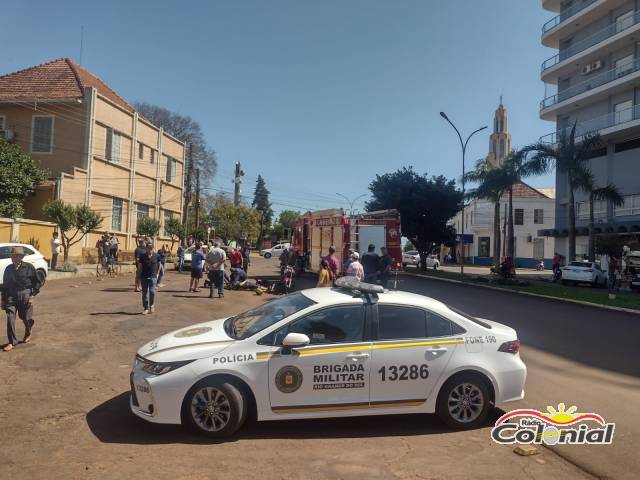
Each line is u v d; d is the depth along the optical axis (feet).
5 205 76.43
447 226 125.18
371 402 17.66
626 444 17.19
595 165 120.06
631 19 112.68
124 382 22.39
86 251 92.43
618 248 96.22
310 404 17.25
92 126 92.22
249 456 15.43
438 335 18.56
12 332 27.73
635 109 107.14
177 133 208.95
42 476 13.66
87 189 91.35
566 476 14.67
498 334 19.11
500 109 322.34
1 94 92.07
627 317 50.08
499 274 88.38
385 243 67.36
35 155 91.81
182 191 138.51
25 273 28.25
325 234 72.79
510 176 101.86
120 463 14.64
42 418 17.94
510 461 15.64
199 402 16.70
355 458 15.53
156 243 121.19
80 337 31.01
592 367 28.09
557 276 102.22
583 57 122.62
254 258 190.49
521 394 18.88
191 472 14.19
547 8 138.21
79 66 107.55
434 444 16.85
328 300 18.60
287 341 16.97
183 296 54.13
